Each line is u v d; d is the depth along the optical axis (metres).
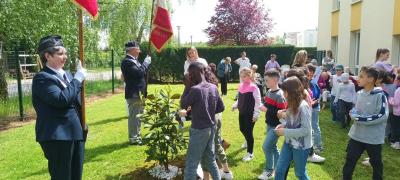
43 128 3.40
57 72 3.52
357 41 14.80
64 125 3.47
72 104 3.59
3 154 6.32
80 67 3.65
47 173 5.32
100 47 17.25
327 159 5.91
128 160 5.80
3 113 9.80
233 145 6.68
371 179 5.02
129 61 6.50
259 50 23.08
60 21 11.44
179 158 5.60
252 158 5.79
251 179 5.01
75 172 3.79
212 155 4.27
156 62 22.64
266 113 4.76
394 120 6.63
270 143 4.74
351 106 8.19
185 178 4.14
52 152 3.47
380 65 7.16
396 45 11.27
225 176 4.92
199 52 23.27
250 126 5.63
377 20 12.29
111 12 18.67
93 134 7.70
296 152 3.87
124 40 19.23
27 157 6.12
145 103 4.98
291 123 3.90
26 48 11.62
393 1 11.12
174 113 4.82
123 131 7.98
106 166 5.53
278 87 4.73
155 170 5.07
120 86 18.81
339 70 9.45
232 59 23.20
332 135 7.62
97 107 11.80
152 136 4.83
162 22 5.65
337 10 16.48
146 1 19.45
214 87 4.28
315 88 6.05
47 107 3.41
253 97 5.51
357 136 4.30
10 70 10.13
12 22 10.08
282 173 4.00
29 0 10.29
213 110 4.20
